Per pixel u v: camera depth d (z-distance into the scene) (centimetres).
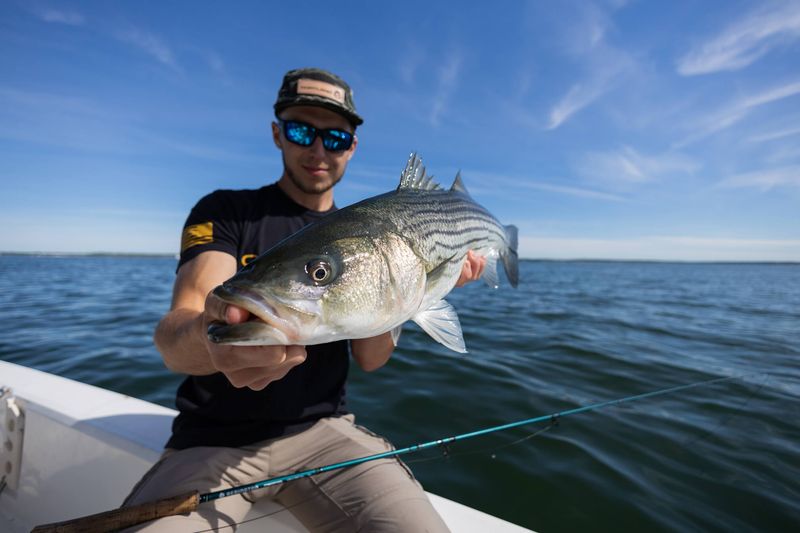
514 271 493
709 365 682
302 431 245
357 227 203
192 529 183
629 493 321
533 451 380
